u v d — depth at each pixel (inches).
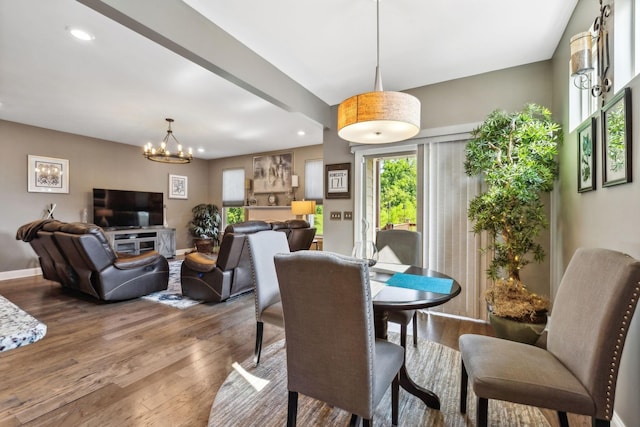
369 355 44.6
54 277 161.6
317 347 48.0
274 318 81.0
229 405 67.7
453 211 127.0
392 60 112.3
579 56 66.7
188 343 99.4
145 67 117.4
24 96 146.7
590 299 47.5
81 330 109.7
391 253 104.3
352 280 42.4
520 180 92.0
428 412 65.9
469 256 123.8
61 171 214.2
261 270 85.7
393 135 84.6
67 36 97.0
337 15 86.7
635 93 53.1
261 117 179.0
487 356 53.8
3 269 188.7
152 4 73.3
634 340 53.3
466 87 125.6
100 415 63.9
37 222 151.1
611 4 62.5
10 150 191.5
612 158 61.6
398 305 55.1
